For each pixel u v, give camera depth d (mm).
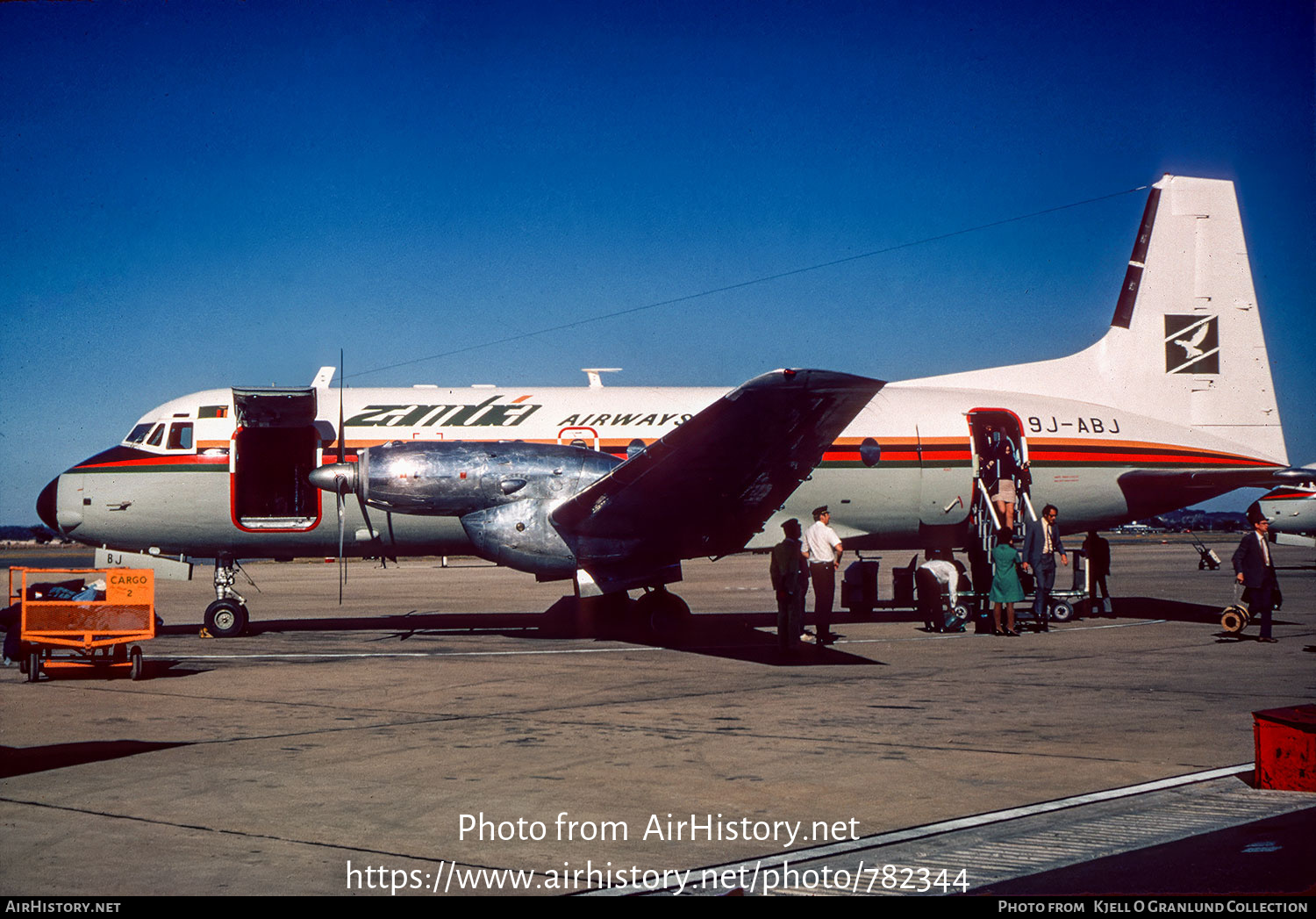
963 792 7195
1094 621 19984
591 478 16109
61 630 12484
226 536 17875
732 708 10508
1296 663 13859
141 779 7586
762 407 13547
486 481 15922
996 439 20031
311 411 17688
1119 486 20125
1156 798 6988
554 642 16812
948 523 19609
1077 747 8586
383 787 7359
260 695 11453
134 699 11227
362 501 16078
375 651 15539
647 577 16344
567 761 8172
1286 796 7004
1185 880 5379
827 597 15781
